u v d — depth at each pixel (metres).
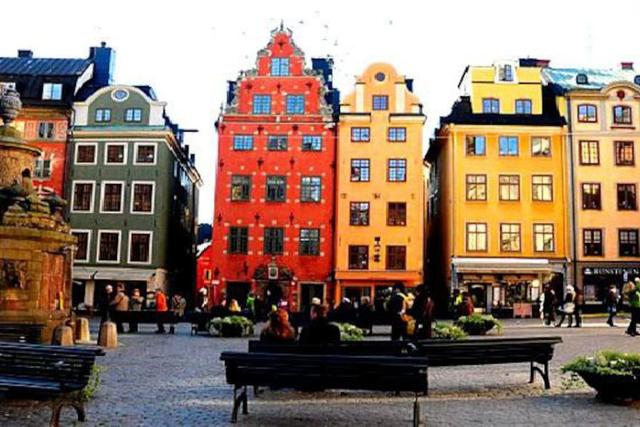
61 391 8.54
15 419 9.11
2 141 21.39
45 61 51.38
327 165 46.81
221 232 46.38
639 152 46.31
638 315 23.83
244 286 45.91
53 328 19.28
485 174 46.03
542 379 13.19
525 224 45.53
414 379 8.77
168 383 12.75
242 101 47.75
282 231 46.25
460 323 25.20
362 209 45.94
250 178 46.88
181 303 33.16
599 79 49.91
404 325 17.55
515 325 32.19
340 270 45.19
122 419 9.33
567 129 46.22
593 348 19.02
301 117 47.25
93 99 47.69
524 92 47.75
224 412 9.95
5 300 18.80
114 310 26.89
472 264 44.31
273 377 9.20
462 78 52.31
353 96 47.12
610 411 9.99
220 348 20.14
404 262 45.25
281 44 48.16
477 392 11.79
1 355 9.40
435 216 52.41
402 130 46.69
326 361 9.09
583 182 45.84
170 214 48.94
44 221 19.97
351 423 9.22
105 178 46.78
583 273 44.84
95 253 46.09
